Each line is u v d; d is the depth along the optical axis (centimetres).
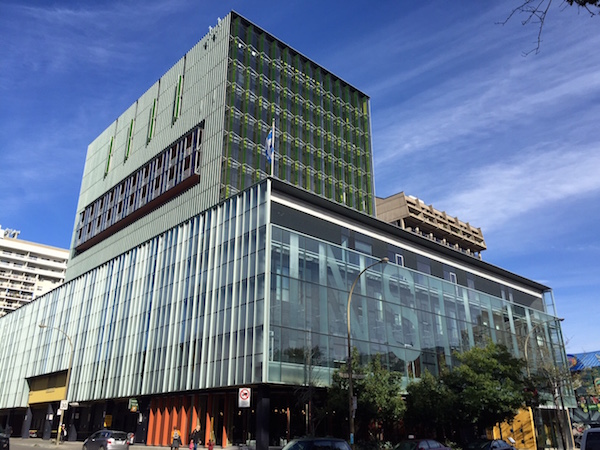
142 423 4212
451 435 3769
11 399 6656
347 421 3241
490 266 5672
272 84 5788
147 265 4922
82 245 6838
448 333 4597
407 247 4850
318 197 4006
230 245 3866
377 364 3306
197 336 3828
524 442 4581
